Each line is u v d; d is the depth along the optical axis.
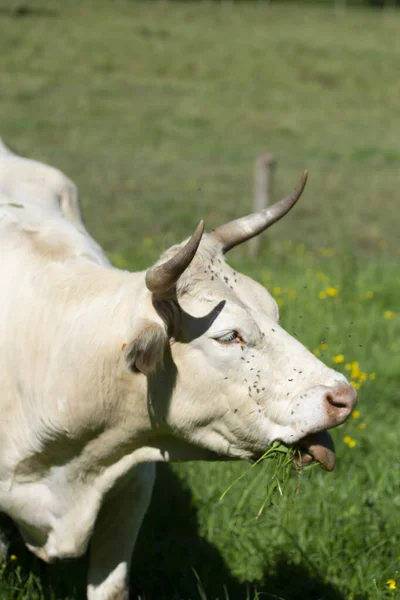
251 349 6.14
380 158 35.56
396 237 22.48
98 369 6.52
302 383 6.09
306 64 55.25
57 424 6.79
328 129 42.03
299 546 8.41
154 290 5.96
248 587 7.68
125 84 47.12
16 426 7.11
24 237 7.80
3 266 7.59
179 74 50.72
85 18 60.72
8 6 59.22
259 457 6.49
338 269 16.73
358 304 14.54
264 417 6.18
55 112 39.72
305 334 12.55
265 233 19.53
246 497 9.26
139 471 7.25
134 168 28.89
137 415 6.53
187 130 39.00
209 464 9.80
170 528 9.08
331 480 9.42
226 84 49.69
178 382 6.29
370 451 10.39
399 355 12.59
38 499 7.21
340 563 8.30
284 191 26.95
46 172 9.40
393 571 8.07
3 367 7.19
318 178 29.67
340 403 5.96
